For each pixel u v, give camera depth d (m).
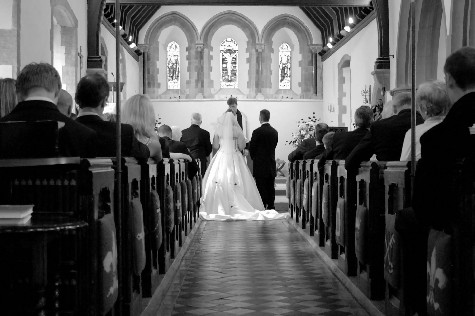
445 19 11.48
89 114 4.36
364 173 4.97
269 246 8.49
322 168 7.82
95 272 3.09
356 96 19.28
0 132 2.94
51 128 2.94
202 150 13.55
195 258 7.48
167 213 6.18
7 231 2.48
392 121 5.12
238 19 24.17
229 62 24.56
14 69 9.92
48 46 11.87
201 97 24.19
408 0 13.83
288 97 24.31
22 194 3.11
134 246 4.04
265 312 4.79
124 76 21.34
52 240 3.07
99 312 3.11
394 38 14.81
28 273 2.70
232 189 12.63
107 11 17.38
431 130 2.99
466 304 2.75
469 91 3.04
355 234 5.33
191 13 24.05
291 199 12.06
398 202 3.95
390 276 4.03
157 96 24.34
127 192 3.90
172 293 5.45
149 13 23.67
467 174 2.74
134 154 4.64
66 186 3.10
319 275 6.34
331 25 22.22
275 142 13.72
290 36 24.52
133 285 4.29
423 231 3.56
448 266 2.87
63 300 3.10
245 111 24.22
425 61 13.81
